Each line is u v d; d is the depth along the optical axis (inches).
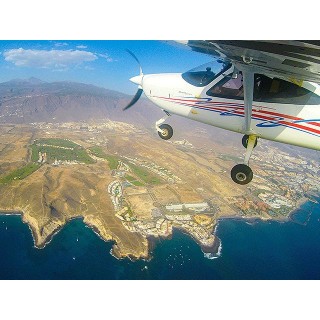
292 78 192.7
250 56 173.8
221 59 227.5
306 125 209.3
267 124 217.2
